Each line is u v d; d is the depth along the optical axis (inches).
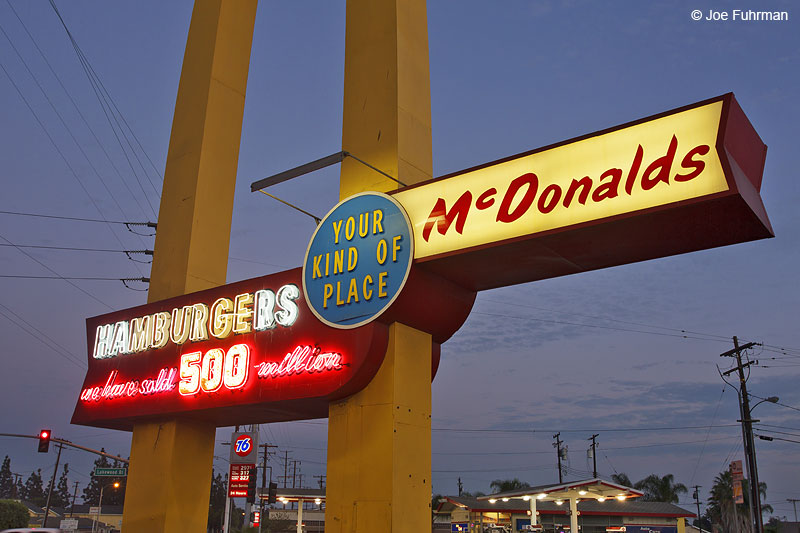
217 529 4175.7
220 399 752.3
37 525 4035.4
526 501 2453.2
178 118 986.7
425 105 741.3
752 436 1622.8
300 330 696.4
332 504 629.0
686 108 503.5
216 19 995.9
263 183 713.0
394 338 627.5
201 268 894.4
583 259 594.2
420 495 614.5
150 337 864.9
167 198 950.4
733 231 527.2
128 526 829.2
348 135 735.7
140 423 871.1
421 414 637.3
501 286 667.4
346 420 644.7
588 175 536.1
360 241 655.8
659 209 493.7
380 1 755.4
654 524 2460.6
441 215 610.2
